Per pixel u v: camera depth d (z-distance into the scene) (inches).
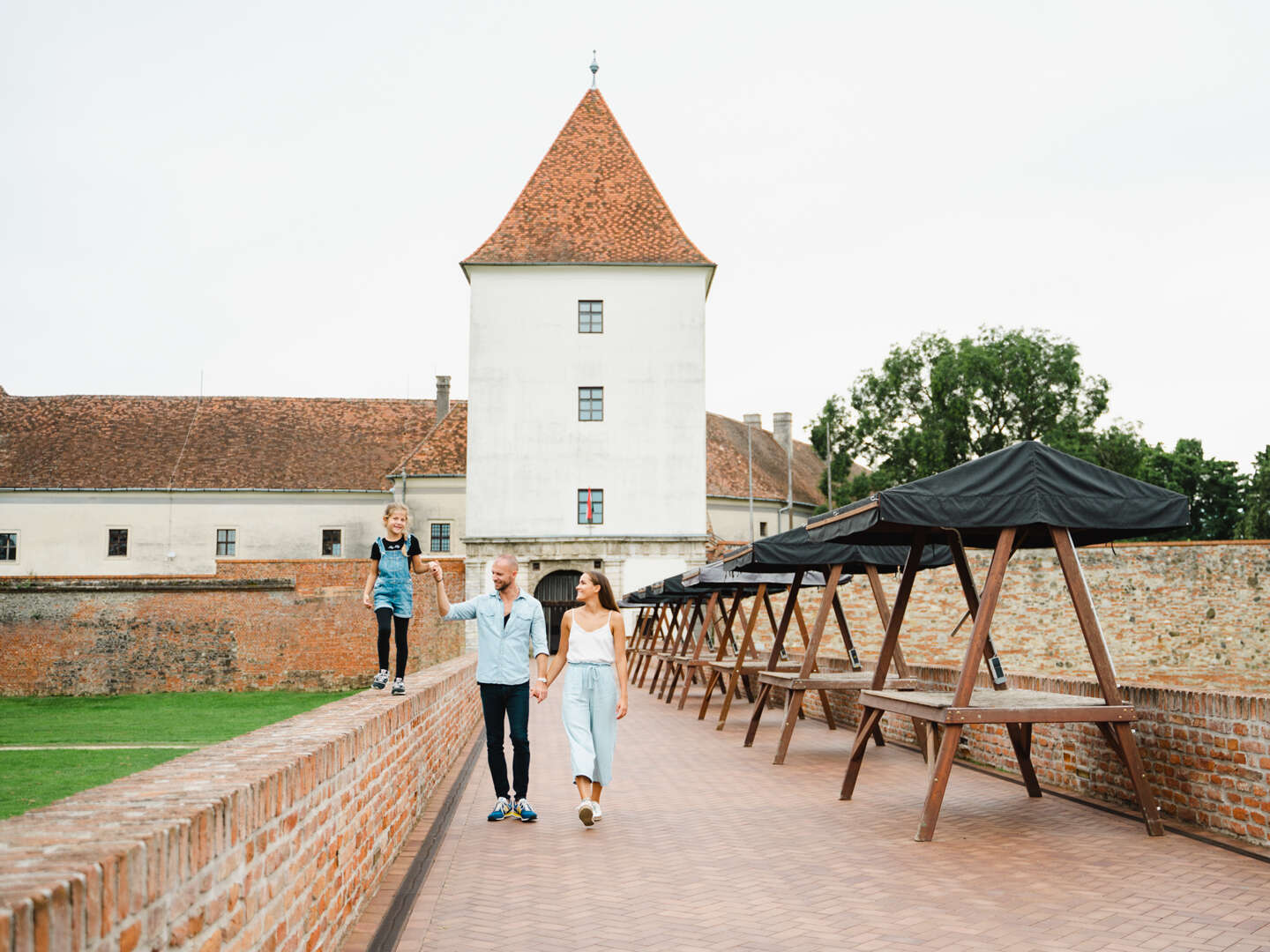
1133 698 340.2
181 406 2310.5
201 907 116.6
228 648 1352.1
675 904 234.2
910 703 332.5
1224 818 295.3
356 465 2196.1
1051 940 202.8
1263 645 1113.4
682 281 1722.4
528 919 221.8
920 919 218.7
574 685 341.7
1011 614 1201.4
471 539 1654.8
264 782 144.1
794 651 896.9
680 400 1700.3
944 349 2224.4
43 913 79.5
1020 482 325.1
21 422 2219.5
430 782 387.5
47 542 2071.9
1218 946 197.5
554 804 378.6
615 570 1662.2
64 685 1327.5
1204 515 2513.5
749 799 383.6
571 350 1702.8
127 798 125.7
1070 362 2122.3
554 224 1755.7
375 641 1370.6
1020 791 386.0
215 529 2100.1
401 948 201.6
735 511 2324.1
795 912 225.8
